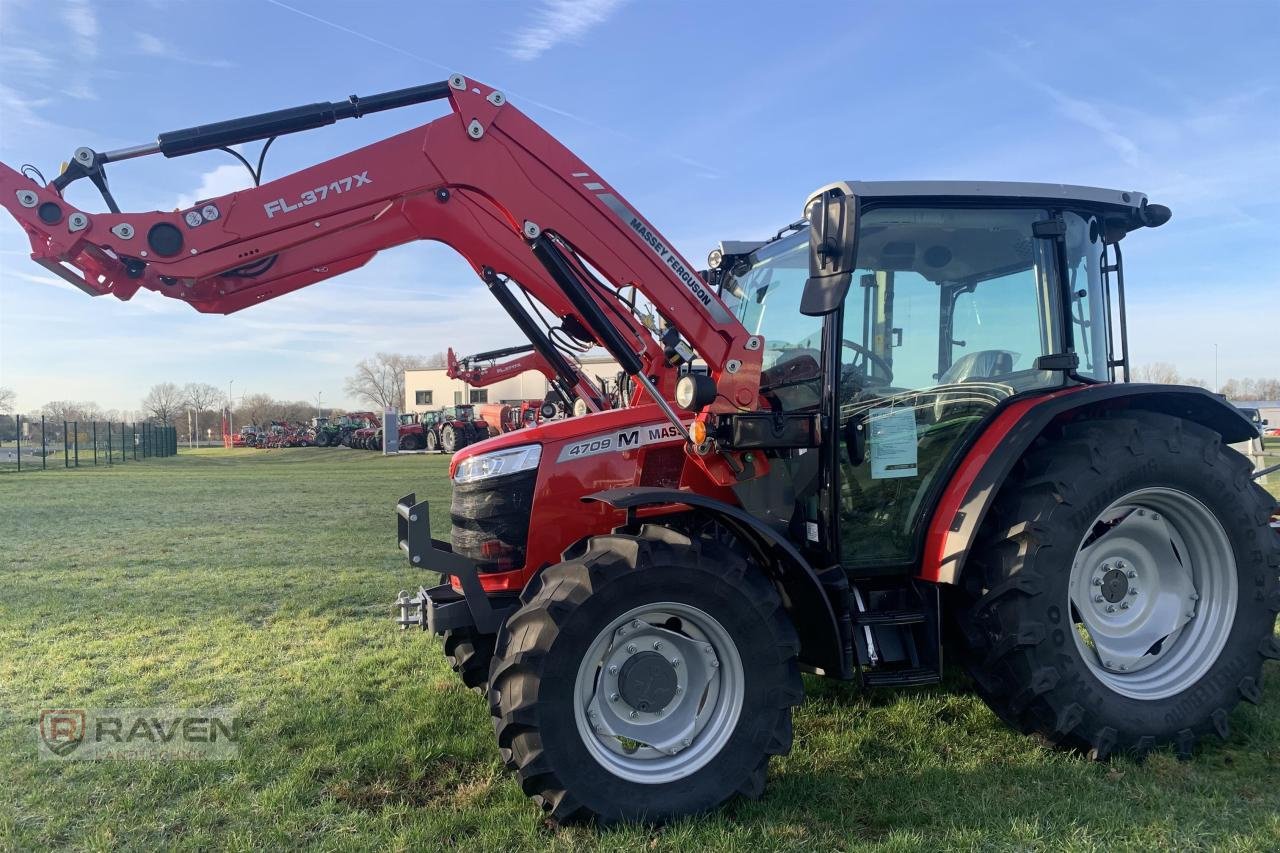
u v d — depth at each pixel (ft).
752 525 9.68
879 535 11.18
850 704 12.98
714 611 9.57
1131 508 11.20
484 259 13.67
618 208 10.61
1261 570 11.21
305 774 10.75
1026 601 10.16
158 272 9.71
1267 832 8.64
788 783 10.28
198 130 9.91
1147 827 8.81
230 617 19.70
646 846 8.74
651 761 9.62
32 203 9.29
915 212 11.24
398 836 9.06
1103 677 10.85
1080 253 12.04
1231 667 11.05
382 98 10.34
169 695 14.08
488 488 11.27
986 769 10.46
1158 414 11.53
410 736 11.87
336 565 26.58
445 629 10.65
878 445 11.22
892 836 8.70
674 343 10.83
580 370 14.97
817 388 11.21
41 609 20.49
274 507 43.65
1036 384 11.81
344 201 10.18
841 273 10.03
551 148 10.58
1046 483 10.43
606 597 9.17
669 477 11.50
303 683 14.66
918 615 10.66
